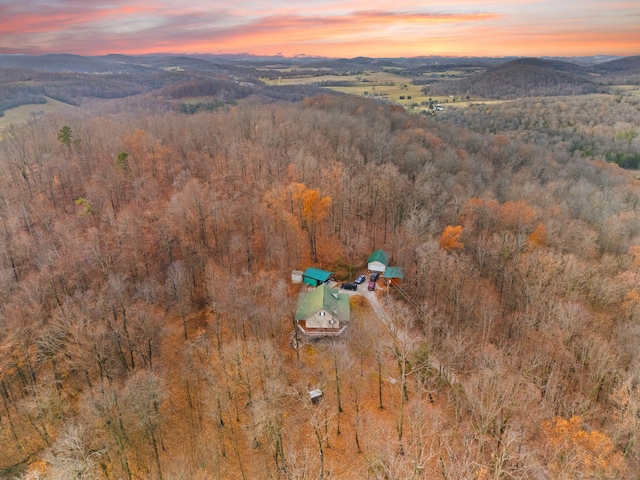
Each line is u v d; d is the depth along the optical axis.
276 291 78.25
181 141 125.50
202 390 65.75
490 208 100.00
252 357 63.66
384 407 63.00
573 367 65.25
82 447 49.81
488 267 90.31
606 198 119.88
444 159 131.25
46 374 61.72
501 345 72.75
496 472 45.38
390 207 106.38
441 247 89.69
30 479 50.56
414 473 48.50
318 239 100.06
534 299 74.94
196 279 87.31
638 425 51.25
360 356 71.56
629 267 82.50
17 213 92.81
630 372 58.50
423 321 79.12
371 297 85.12
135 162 113.19
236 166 111.62
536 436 55.50
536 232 89.56
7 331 62.62
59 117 167.38
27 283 71.81
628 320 70.69
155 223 92.19
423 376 66.12
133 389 56.00
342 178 101.06
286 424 60.31
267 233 92.88
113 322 66.19
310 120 145.88
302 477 53.16
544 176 147.00
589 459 48.84
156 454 53.62
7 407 60.88
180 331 75.69
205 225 93.88
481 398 56.22
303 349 72.50
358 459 56.25
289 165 107.25
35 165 114.50
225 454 57.59
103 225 91.94
